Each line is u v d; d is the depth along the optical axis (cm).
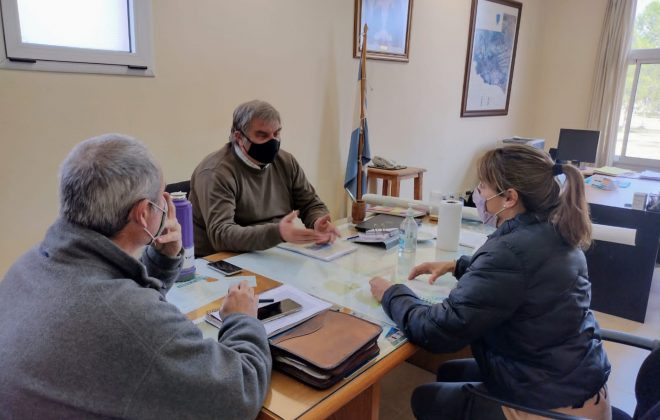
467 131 478
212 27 255
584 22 523
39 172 205
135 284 78
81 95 212
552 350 111
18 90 194
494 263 110
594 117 517
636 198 280
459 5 425
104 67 217
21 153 199
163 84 240
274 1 283
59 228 78
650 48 483
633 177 406
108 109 222
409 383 221
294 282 144
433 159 443
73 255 75
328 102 332
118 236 82
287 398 89
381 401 208
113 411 69
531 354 112
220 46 261
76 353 68
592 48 521
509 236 114
